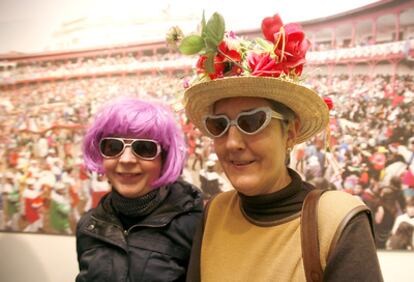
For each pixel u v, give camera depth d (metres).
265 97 0.67
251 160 0.68
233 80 0.64
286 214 0.68
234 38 0.71
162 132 0.94
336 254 0.57
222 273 0.71
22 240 1.59
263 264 0.66
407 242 1.20
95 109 1.51
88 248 0.98
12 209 1.59
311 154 1.29
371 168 1.23
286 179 0.73
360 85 1.24
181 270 0.93
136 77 1.47
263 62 0.64
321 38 1.28
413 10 1.17
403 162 1.21
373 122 1.23
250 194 0.70
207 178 1.38
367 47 1.23
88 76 1.52
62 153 1.54
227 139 0.68
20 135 1.58
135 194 0.94
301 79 0.72
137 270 0.90
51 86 1.56
